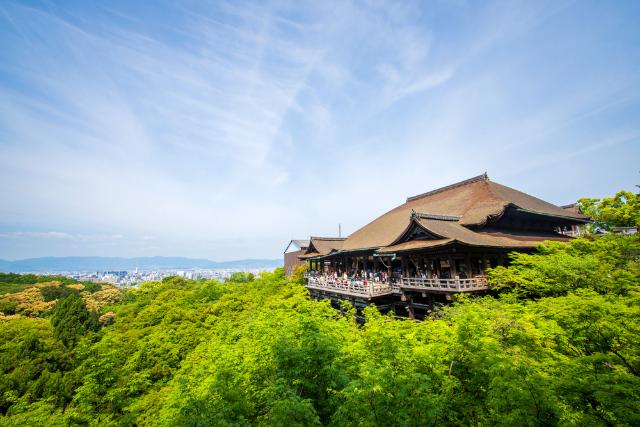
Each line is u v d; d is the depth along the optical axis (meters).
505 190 35.72
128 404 20.28
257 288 50.06
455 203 35.16
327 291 31.66
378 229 39.34
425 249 23.12
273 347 12.01
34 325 38.28
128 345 30.16
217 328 30.69
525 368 7.87
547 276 18.30
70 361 30.72
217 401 10.39
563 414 7.01
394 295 27.67
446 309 18.11
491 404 7.89
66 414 18.05
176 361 28.61
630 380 7.20
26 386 26.62
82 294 68.38
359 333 16.45
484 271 23.77
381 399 7.94
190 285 61.28
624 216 25.27
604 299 11.96
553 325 11.46
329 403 9.90
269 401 9.30
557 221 34.84
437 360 10.05
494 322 12.22
